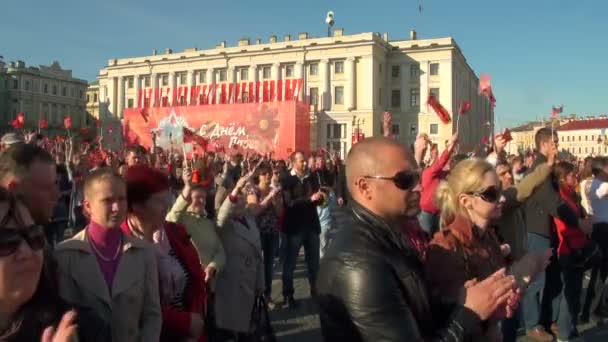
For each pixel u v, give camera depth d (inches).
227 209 193.2
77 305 103.0
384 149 84.4
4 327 74.9
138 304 113.7
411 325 72.7
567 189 224.1
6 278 70.7
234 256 193.9
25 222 73.2
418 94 2396.7
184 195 182.2
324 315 78.7
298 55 2445.9
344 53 2368.4
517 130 3604.8
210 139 1835.6
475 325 74.9
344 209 89.4
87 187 114.1
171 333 131.0
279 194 289.9
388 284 74.0
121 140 2751.0
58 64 3580.2
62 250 108.6
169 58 2691.9
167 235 149.5
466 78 2839.6
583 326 247.9
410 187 83.0
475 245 108.8
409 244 85.9
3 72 3319.4
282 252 390.6
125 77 2805.1
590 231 225.9
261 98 2165.4
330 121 2385.6
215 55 2581.2
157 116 2079.2
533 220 219.3
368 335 71.5
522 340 224.5
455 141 247.3
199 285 151.6
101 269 110.3
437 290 96.2
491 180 113.5
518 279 96.7
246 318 193.6
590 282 255.1
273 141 1943.9
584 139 3454.7
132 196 134.6
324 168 455.5
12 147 107.0
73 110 3686.0
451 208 117.4
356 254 76.3
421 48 2386.8
